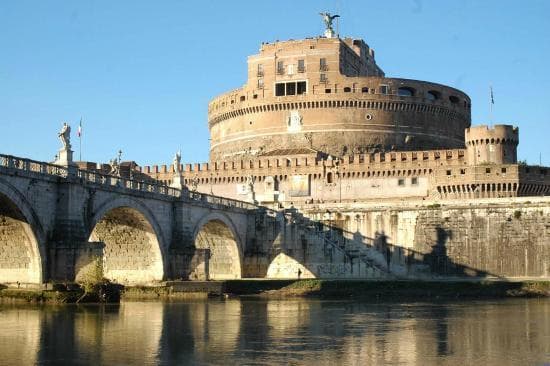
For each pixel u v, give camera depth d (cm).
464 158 12094
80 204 6450
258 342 4091
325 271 10025
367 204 10700
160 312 5781
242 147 15138
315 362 3450
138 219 7719
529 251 9688
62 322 4850
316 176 12962
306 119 14575
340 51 14775
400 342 4147
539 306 6838
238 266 10238
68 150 6494
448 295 8231
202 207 8900
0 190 5538
